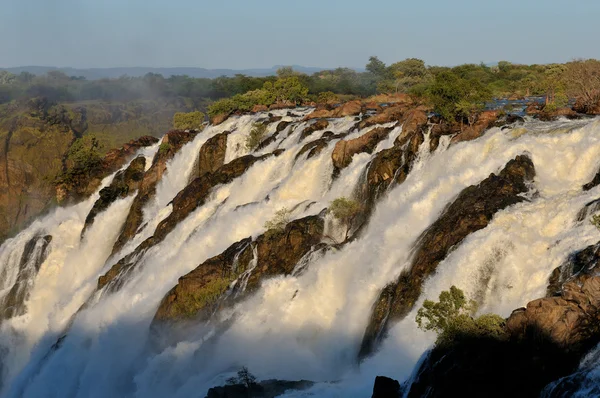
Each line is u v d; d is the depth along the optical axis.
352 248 55.44
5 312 82.38
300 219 60.44
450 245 48.25
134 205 86.81
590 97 78.06
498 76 168.62
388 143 68.56
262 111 113.81
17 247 88.81
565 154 55.44
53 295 84.38
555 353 31.77
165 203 87.75
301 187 70.38
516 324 33.84
